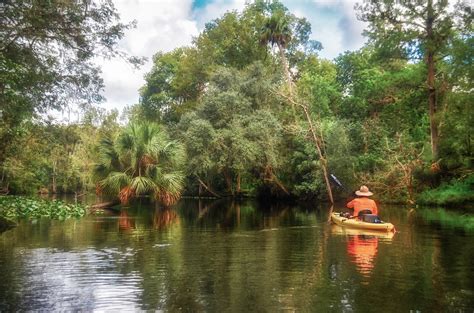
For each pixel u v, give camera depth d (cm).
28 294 701
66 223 1752
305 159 3356
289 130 3494
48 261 961
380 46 3098
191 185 4491
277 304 648
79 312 614
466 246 1153
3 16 1339
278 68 4525
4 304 649
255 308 632
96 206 2664
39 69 1577
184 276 822
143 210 2517
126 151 2542
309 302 656
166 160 2683
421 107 3256
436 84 2933
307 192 3350
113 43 1542
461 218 1909
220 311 617
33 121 2131
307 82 4253
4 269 880
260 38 4331
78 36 1476
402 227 1584
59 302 660
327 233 1437
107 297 685
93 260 971
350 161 3092
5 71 1396
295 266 910
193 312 614
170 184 2594
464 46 2495
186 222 1817
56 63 1595
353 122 3688
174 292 713
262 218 2012
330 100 4138
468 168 2692
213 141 3469
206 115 3791
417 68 3212
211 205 3091
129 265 920
